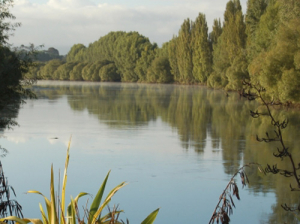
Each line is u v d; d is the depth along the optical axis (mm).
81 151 19266
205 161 17172
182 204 11844
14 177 14719
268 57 34688
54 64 155000
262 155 18312
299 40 33656
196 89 79188
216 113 36531
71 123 29625
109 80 131750
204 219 10688
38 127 27203
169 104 46562
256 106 42375
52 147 20297
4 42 17234
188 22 91688
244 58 52656
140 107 42938
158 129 26797
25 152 19062
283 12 37656
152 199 12297
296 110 36062
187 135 24188
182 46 92000
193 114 35938
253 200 12039
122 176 14844
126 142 21734
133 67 124125
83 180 14328
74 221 3783
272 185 13539
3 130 25547
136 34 125688
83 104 46594
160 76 107812
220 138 23047
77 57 160750
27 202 11930
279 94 34562
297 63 32500
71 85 104375
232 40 61875
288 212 10984
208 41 81250
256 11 53625
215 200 12172
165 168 15914
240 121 30562
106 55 138875
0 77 16062
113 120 31828
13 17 17250
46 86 97375
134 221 10547
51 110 39250
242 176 4957
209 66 79500
